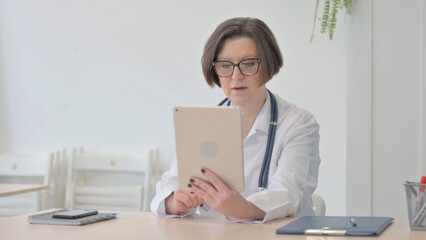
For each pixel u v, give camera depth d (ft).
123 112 11.89
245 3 11.15
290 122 5.75
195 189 4.71
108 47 12.00
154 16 11.72
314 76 10.66
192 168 4.65
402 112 10.02
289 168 5.39
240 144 4.46
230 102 6.27
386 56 10.09
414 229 4.23
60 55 12.30
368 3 10.14
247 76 5.48
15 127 12.55
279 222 4.75
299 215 5.45
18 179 12.42
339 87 10.49
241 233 4.14
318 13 10.67
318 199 6.43
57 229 4.41
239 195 4.65
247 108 5.87
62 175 12.12
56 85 12.32
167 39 11.64
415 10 9.96
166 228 4.44
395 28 10.05
